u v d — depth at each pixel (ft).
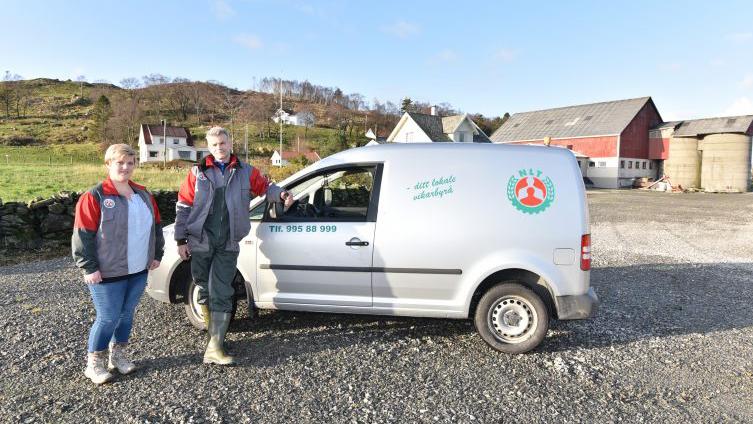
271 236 14.71
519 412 10.66
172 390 11.41
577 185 13.87
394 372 12.64
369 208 14.40
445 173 14.23
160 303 18.42
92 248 10.97
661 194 111.24
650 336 15.67
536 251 13.66
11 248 27.58
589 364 13.35
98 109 307.99
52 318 16.57
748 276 24.79
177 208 12.88
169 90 427.74
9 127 311.88
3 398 10.94
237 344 14.46
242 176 13.21
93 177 82.89
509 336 14.05
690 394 11.63
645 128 143.54
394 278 14.17
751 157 127.03
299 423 10.05
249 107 413.18
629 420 10.37
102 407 10.56
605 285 22.57
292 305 14.79
